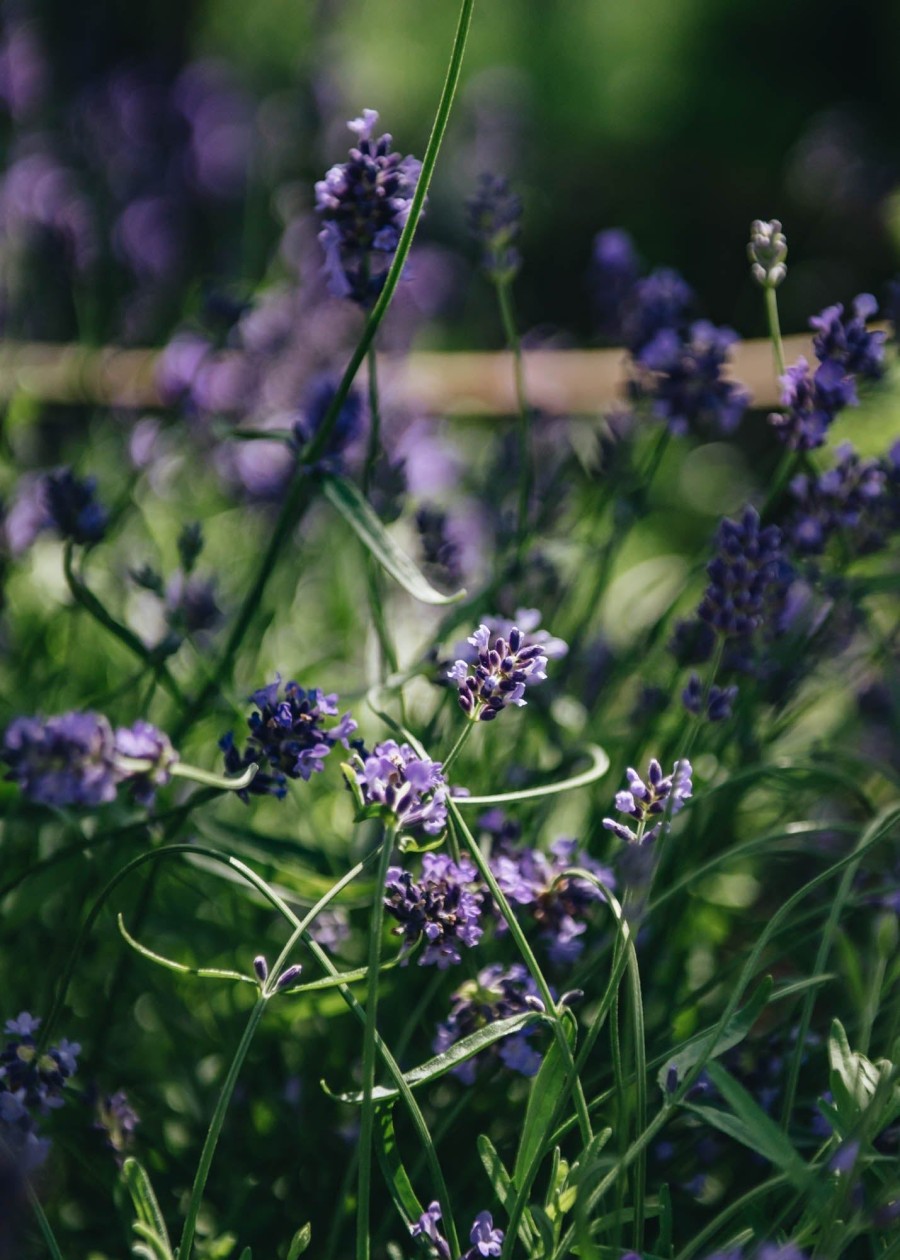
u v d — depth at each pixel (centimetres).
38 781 48
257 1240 59
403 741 62
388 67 241
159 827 64
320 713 52
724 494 133
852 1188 49
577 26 254
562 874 53
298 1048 64
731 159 248
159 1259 49
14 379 91
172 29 179
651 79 250
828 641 69
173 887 68
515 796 54
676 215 248
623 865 50
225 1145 61
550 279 236
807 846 68
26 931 65
